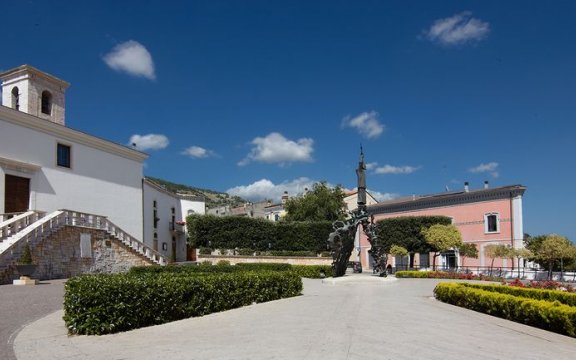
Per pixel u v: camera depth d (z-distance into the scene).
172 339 10.05
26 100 35.34
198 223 52.28
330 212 65.44
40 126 33.12
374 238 29.73
